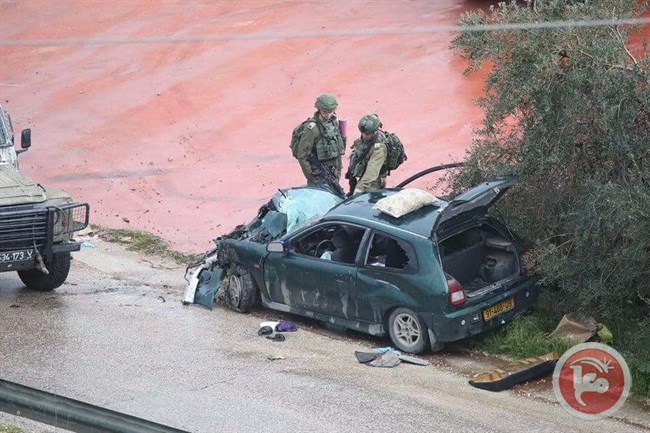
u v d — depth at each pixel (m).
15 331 27.77
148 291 31.91
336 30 56.34
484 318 25.44
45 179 44.81
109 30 62.78
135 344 26.75
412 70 50.25
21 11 68.06
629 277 24.53
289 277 28.17
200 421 21.42
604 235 24.67
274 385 23.70
